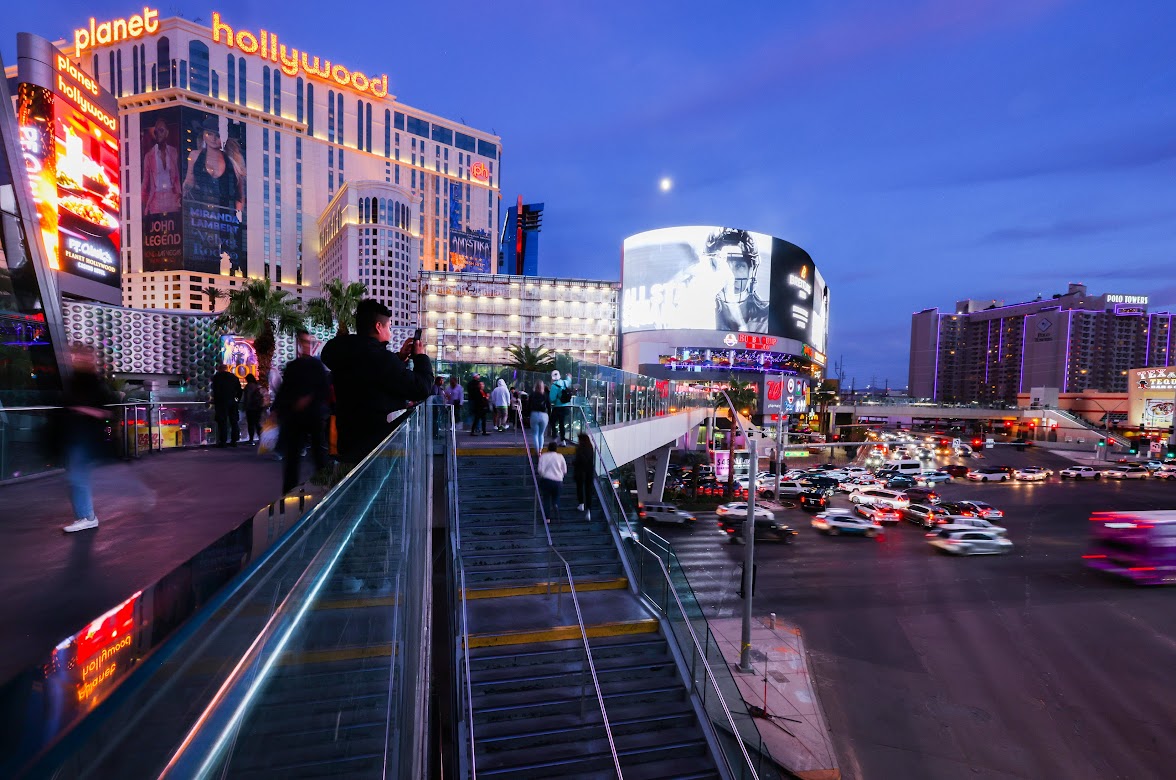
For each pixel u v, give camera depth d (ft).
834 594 85.40
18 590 10.61
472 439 55.67
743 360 338.75
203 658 2.44
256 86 562.25
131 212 531.91
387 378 15.49
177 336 120.16
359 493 6.39
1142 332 580.30
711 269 335.47
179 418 35.68
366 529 6.75
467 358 273.95
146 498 19.06
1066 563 100.63
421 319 272.10
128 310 114.01
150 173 525.34
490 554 40.32
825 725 52.54
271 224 572.10
